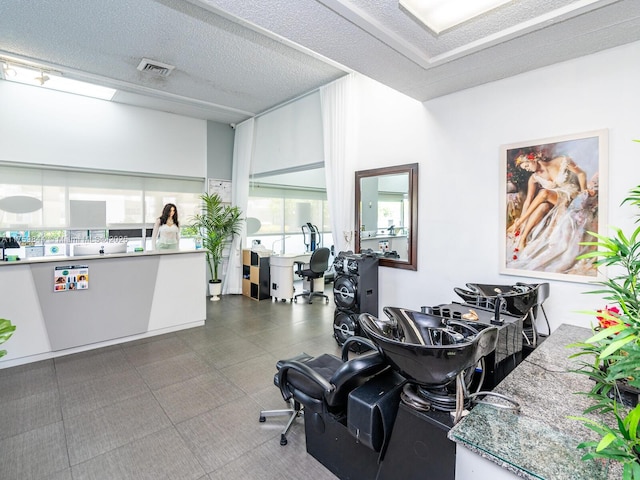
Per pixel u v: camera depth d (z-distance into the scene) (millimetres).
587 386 1472
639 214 2098
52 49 3455
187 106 5305
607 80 2193
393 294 3541
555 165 2414
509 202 2656
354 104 3879
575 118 2326
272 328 4266
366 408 1480
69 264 3389
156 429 2225
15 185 4484
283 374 2049
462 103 2912
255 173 5996
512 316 2117
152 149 5492
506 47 2137
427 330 1698
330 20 1832
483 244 2834
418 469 1354
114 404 2510
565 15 1769
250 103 5180
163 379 2902
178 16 2875
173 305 4133
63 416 2354
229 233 6191
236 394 2666
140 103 5168
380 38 1998
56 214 4773
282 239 7188
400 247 3469
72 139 4777
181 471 1867
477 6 1738
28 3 2697
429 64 2357
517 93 2582
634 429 745
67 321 3398
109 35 3180
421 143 3246
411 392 1481
